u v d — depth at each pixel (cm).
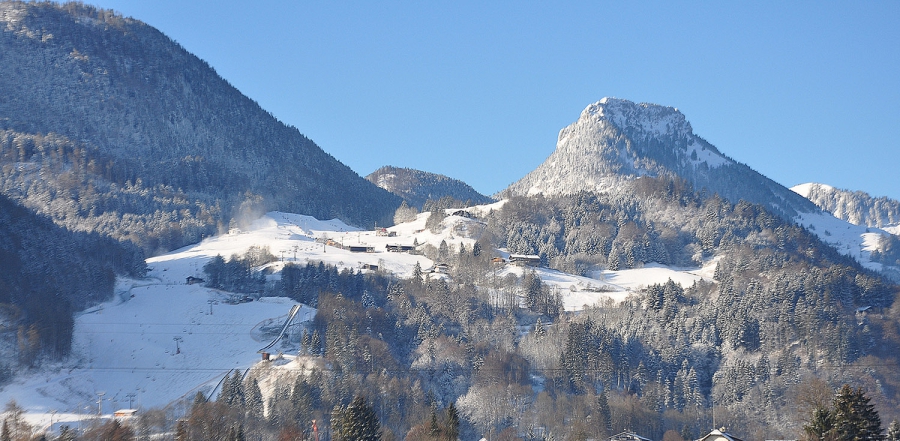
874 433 12950
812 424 13400
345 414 17912
